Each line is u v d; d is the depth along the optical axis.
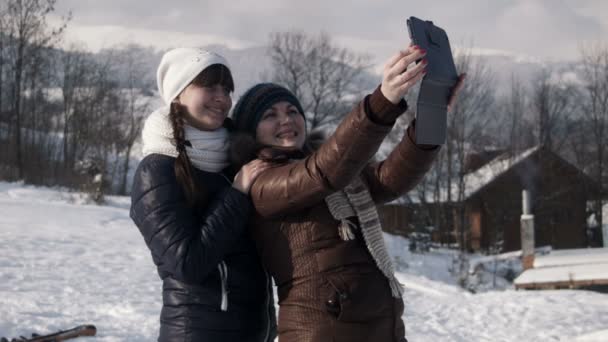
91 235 15.44
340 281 2.89
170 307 3.03
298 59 54.12
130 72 65.50
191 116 3.17
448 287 12.88
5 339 5.86
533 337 8.65
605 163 48.84
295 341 2.93
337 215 2.93
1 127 48.25
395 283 3.03
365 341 2.89
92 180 26.53
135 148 61.25
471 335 8.67
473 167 42.50
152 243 2.96
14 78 47.69
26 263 10.93
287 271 2.98
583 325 9.38
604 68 49.28
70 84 55.81
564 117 49.66
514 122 46.44
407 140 3.20
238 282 3.04
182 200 2.99
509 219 38.81
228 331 3.01
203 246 2.89
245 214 2.97
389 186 3.29
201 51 3.23
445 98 2.75
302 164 2.83
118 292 9.10
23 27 46.25
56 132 57.09
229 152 3.17
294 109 3.28
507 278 25.47
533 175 39.62
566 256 14.95
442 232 37.97
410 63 2.56
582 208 41.22
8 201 20.97
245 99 3.29
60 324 7.03
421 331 8.80
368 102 2.64
